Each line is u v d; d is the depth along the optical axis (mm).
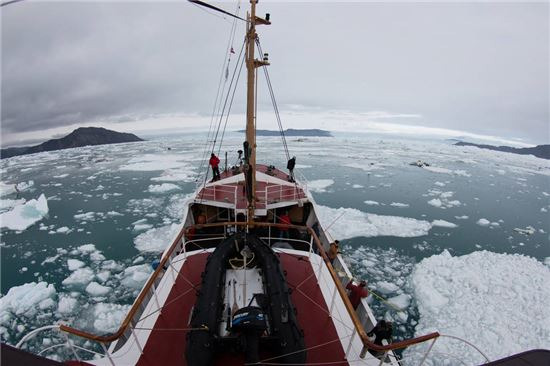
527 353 2379
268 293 4031
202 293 4000
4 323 11133
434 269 14398
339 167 44406
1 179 38562
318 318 4523
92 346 10414
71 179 36281
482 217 24047
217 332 3564
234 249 4906
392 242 18031
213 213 8438
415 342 3020
